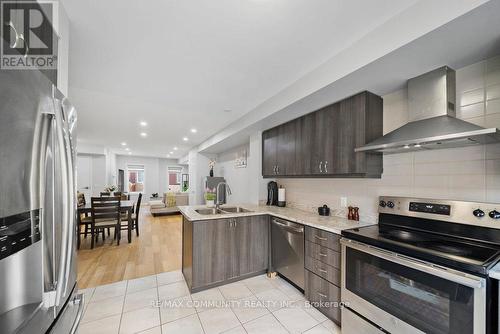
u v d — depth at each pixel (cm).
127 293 236
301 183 307
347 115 211
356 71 160
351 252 166
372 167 199
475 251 124
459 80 157
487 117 145
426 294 123
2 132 65
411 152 185
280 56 179
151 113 342
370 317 151
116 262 327
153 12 130
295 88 223
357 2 123
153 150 830
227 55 178
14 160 69
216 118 366
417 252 127
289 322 189
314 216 251
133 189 1081
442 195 165
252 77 216
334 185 256
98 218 395
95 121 395
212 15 133
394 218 187
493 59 143
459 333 109
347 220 226
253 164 372
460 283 108
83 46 165
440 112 154
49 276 84
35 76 79
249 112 323
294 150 282
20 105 71
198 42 161
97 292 238
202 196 681
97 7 125
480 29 113
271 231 281
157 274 285
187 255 260
